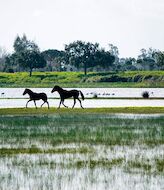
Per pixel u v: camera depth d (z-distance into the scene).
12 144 79.88
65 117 123.44
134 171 57.91
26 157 67.81
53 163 63.09
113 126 103.50
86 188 49.88
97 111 139.88
